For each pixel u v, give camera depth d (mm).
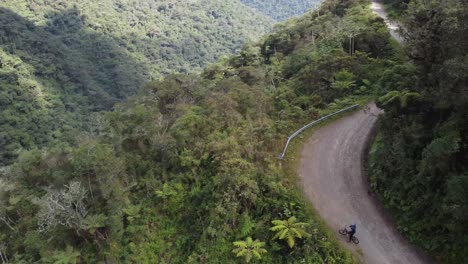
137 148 23453
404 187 15844
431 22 14805
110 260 17688
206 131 22453
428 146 13641
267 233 15461
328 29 41688
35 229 19422
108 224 17938
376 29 34938
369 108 23500
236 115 23234
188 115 23297
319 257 14148
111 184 18984
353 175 19047
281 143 21828
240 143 20250
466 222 12484
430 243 13953
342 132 23312
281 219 15883
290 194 16891
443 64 13422
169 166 22016
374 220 15930
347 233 15180
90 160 19047
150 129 23188
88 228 17297
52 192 18156
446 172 13625
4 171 23969
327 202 17125
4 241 20109
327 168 19734
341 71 28922
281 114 25125
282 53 54531
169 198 19953
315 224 15406
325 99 28031
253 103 25375
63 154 22812
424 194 14766
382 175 17562
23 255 18641
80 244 18453
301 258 14203
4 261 18984
